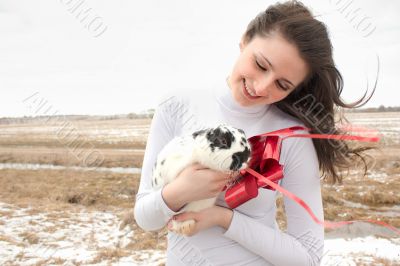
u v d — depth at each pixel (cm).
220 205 190
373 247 761
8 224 992
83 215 1113
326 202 1204
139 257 726
